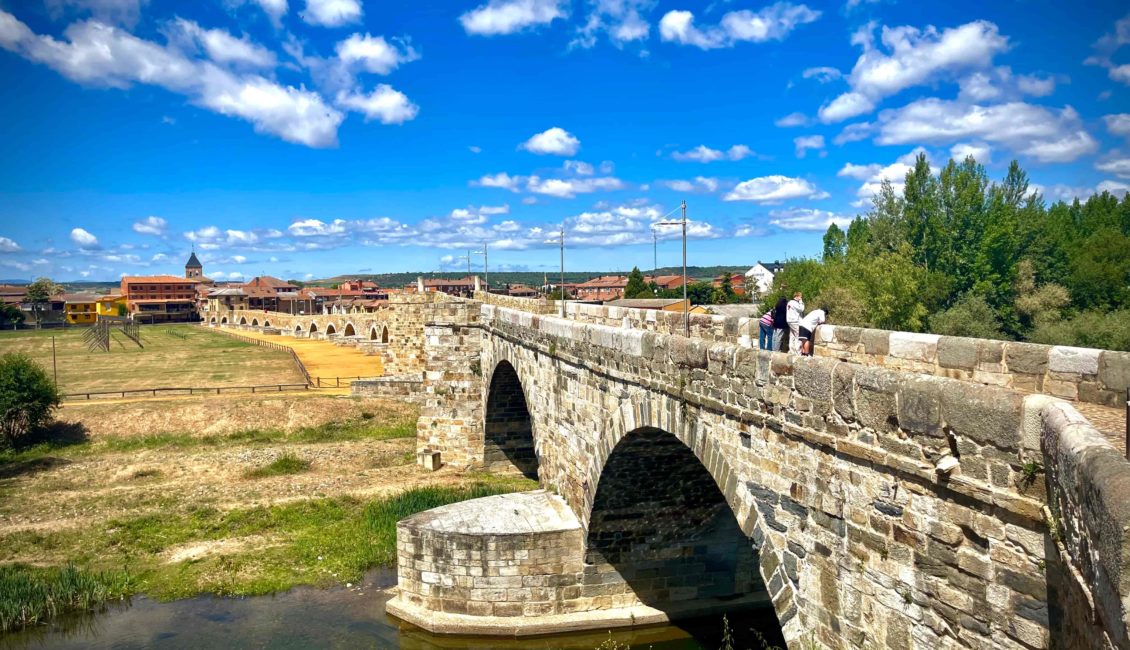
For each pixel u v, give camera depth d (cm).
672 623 2698
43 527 3781
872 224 6775
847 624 1195
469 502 2978
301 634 2680
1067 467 703
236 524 3772
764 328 2008
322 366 9262
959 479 953
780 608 1388
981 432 917
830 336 1950
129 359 10712
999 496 892
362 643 2612
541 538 2670
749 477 1466
